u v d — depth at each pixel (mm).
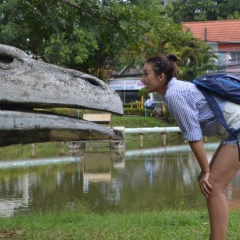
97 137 4598
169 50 25938
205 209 8477
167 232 6355
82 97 4574
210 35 41469
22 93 4441
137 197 10398
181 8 50125
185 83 4230
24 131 4418
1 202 9961
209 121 4184
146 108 35812
